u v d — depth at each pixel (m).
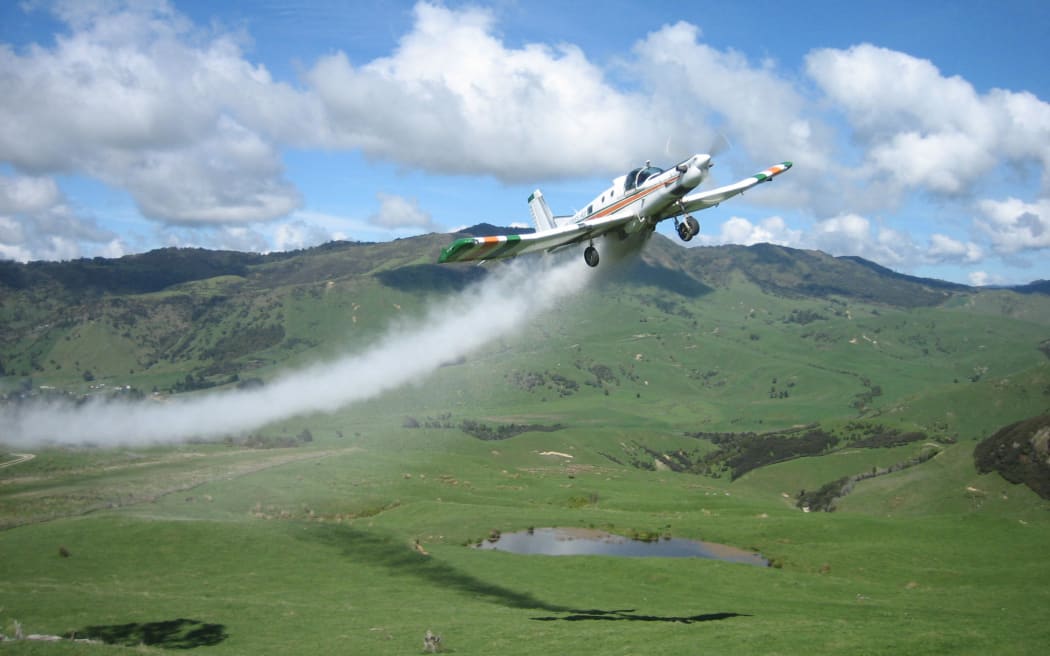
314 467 132.88
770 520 89.88
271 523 74.94
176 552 64.44
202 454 167.75
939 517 84.62
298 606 46.88
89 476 126.12
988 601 53.69
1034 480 151.50
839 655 30.22
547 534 87.25
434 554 67.75
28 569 59.00
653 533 86.75
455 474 140.00
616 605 50.62
